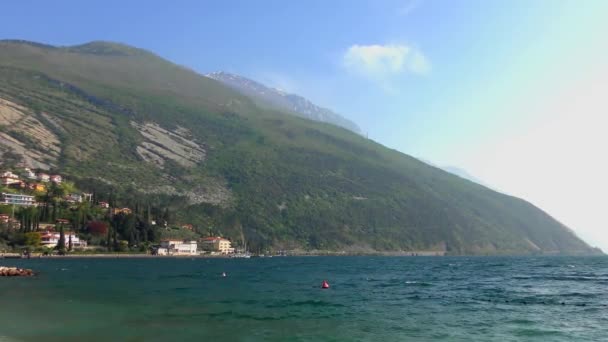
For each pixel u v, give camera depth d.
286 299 65.38
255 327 44.44
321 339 39.69
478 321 47.91
